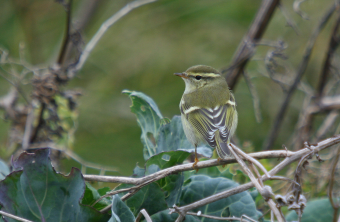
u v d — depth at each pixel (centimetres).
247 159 493
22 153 482
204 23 1327
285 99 1084
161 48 1343
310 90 1170
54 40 1387
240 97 1343
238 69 1026
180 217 479
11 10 1334
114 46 1364
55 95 947
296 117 1327
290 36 1300
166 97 1299
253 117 1316
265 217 712
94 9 1349
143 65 1339
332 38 1084
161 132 637
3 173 568
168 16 1351
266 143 1103
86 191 520
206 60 1309
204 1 1330
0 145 1102
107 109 1305
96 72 1352
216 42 1320
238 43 1308
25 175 479
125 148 1252
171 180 547
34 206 478
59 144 959
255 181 462
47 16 1383
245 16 1305
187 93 915
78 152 1220
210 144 696
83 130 1272
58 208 482
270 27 1318
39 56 1349
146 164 567
